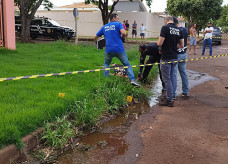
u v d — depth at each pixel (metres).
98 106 5.14
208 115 5.23
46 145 3.84
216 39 23.70
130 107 5.77
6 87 5.31
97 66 8.48
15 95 4.97
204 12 29.66
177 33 5.55
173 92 6.28
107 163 3.45
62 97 4.99
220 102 6.12
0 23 10.33
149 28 31.22
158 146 3.90
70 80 6.44
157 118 5.08
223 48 20.34
